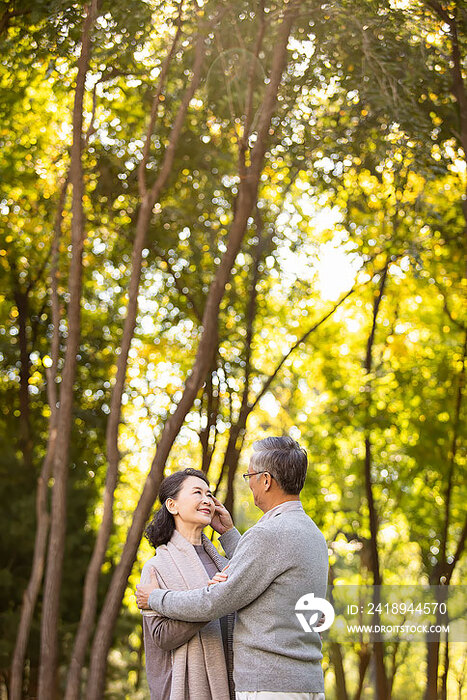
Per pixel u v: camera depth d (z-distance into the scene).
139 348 13.21
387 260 11.46
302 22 7.17
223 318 12.20
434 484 13.11
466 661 12.95
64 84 8.98
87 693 6.86
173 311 12.84
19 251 12.27
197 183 10.76
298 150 8.55
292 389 13.79
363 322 13.77
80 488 10.16
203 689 2.70
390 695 12.41
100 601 9.80
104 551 7.23
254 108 8.08
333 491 13.90
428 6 6.94
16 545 9.70
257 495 2.83
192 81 7.49
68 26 7.38
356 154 8.42
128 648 11.09
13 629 9.18
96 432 13.10
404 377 12.51
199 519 2.91
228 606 2.60
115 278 12.66
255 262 11.55
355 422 12.52
